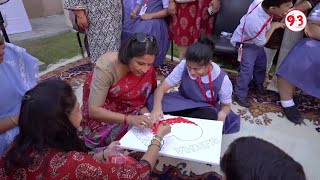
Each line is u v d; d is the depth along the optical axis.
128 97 1.69
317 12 2.11
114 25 2.52
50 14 5.41
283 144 2.02
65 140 0.97
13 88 1.50
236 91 2.50
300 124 2.22
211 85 1.71
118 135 1.68
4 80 1.46
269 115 2.34
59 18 5.28
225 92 1.74
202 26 2.93
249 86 2.76
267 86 2.76
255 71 2.58
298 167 0.63
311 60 2.11
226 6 2.93
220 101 1.81
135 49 1.39
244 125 2.22
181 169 1.79
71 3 2.35
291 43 2.48
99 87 1.54
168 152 1.31
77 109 0.99
